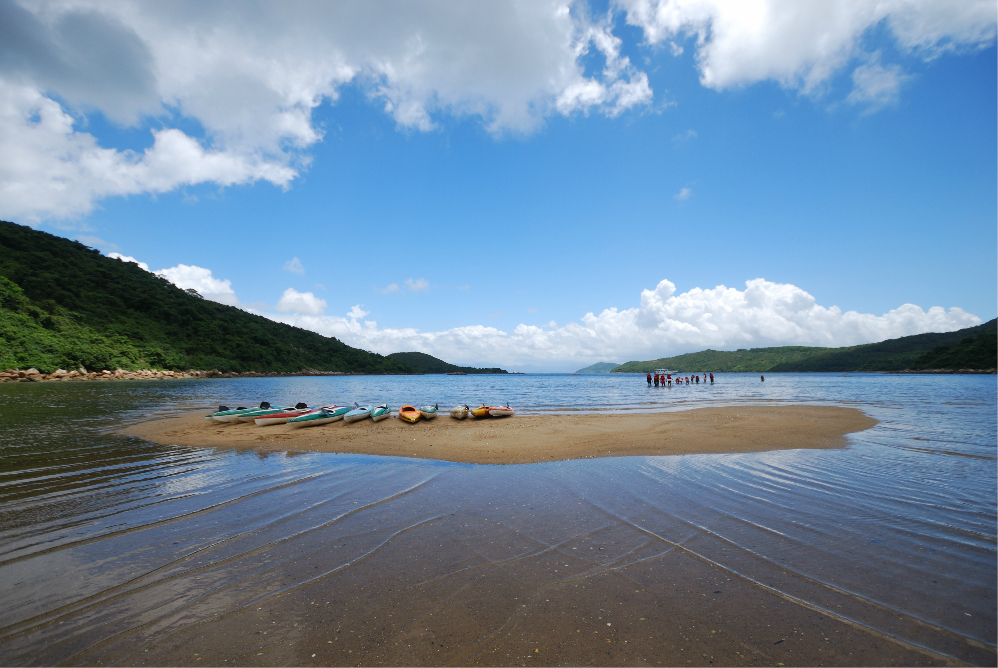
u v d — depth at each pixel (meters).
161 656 3.70
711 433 15.27
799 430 15.99
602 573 5.11
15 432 16.23
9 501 7.94
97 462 11.32
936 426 17.28
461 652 3.74
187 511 7.38
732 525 6.60
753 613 4.29
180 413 22.66
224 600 4.57
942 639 3.84
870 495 8.09
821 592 4.67
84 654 3.74
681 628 4.05
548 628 4.06
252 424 18.44
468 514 7.16
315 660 3.64
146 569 5.28
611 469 10.30
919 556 5.52
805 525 6.58
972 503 7.61
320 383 78.69
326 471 10.28
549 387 62.66
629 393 44.97
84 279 91.69
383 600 4.55
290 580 4.99
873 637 3.89
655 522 6.73
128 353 73.81
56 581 4.98
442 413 24.27
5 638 3.94
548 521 6.81
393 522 6.83
